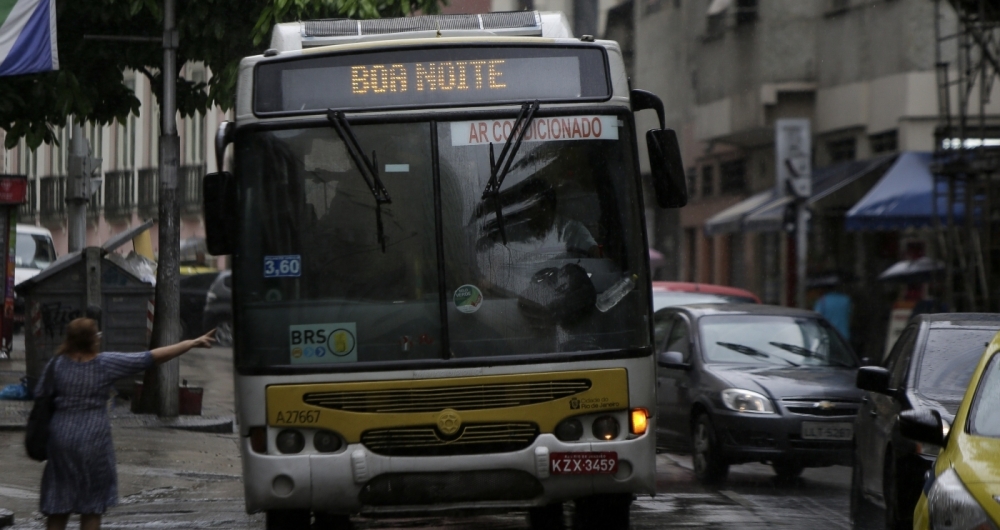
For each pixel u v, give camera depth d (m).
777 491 29.67
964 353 22.61
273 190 19.22
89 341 18.95
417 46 19.73
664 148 19.78
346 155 19.30
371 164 19.22
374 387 18.67
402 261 19.05
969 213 47.28
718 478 30.81
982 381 15.53
